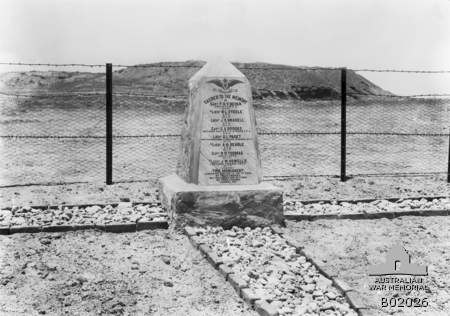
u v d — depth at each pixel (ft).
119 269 23.99
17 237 27.37
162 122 98.12
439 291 22.44
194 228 28.60
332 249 26.86
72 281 22.47
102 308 20.40
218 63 30.19
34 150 58.59
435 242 28.07
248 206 29.37
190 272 23.94
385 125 100.07
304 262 24.95
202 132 29.78
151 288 22.31
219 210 29.09
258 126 95.76
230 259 24.52
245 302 21.35
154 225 29.43
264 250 26.12
